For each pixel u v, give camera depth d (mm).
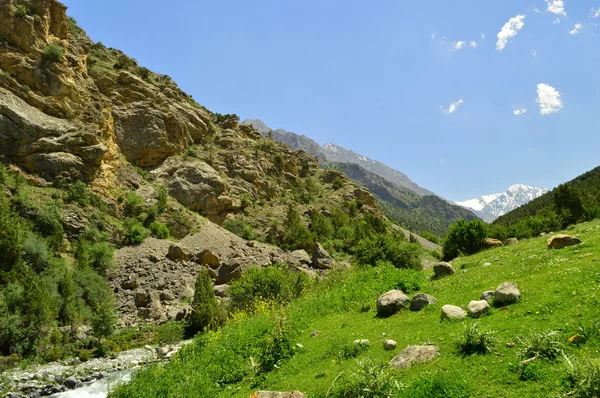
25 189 43781
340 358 10500
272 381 10789
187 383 12422
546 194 132625
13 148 46531
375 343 10820
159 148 76062
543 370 6645
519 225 41500
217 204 74938
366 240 32406
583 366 5945
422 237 141750
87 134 52938
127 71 84938
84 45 84562
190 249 50156
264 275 29312
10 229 32000
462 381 7047
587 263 11531
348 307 17234
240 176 89000
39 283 27938
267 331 15102
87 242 42750
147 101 80375
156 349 25703
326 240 77812
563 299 9156
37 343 24828
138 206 56156
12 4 53031
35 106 51562
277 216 83500
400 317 12805
